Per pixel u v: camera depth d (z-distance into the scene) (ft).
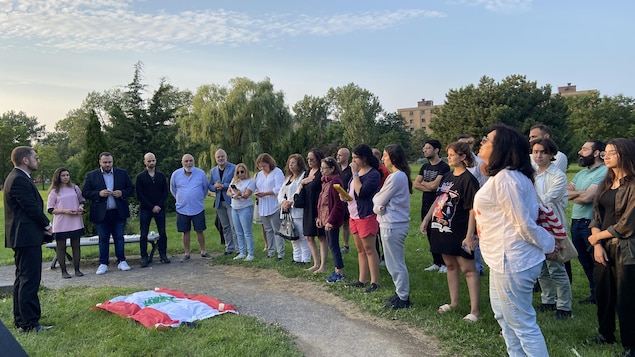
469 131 127.13
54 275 24.29
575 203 16.51
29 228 14.84
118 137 55.11
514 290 9.74
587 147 16.48
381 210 15.78
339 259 20.21
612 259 11.93
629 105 162.91
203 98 91.09
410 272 21.65
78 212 23.73
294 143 76.38
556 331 13.51
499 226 9.89
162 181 26.35
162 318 14.99
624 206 11.48
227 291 19.79
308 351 13.19
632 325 11.44
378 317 15.67
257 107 90.89
